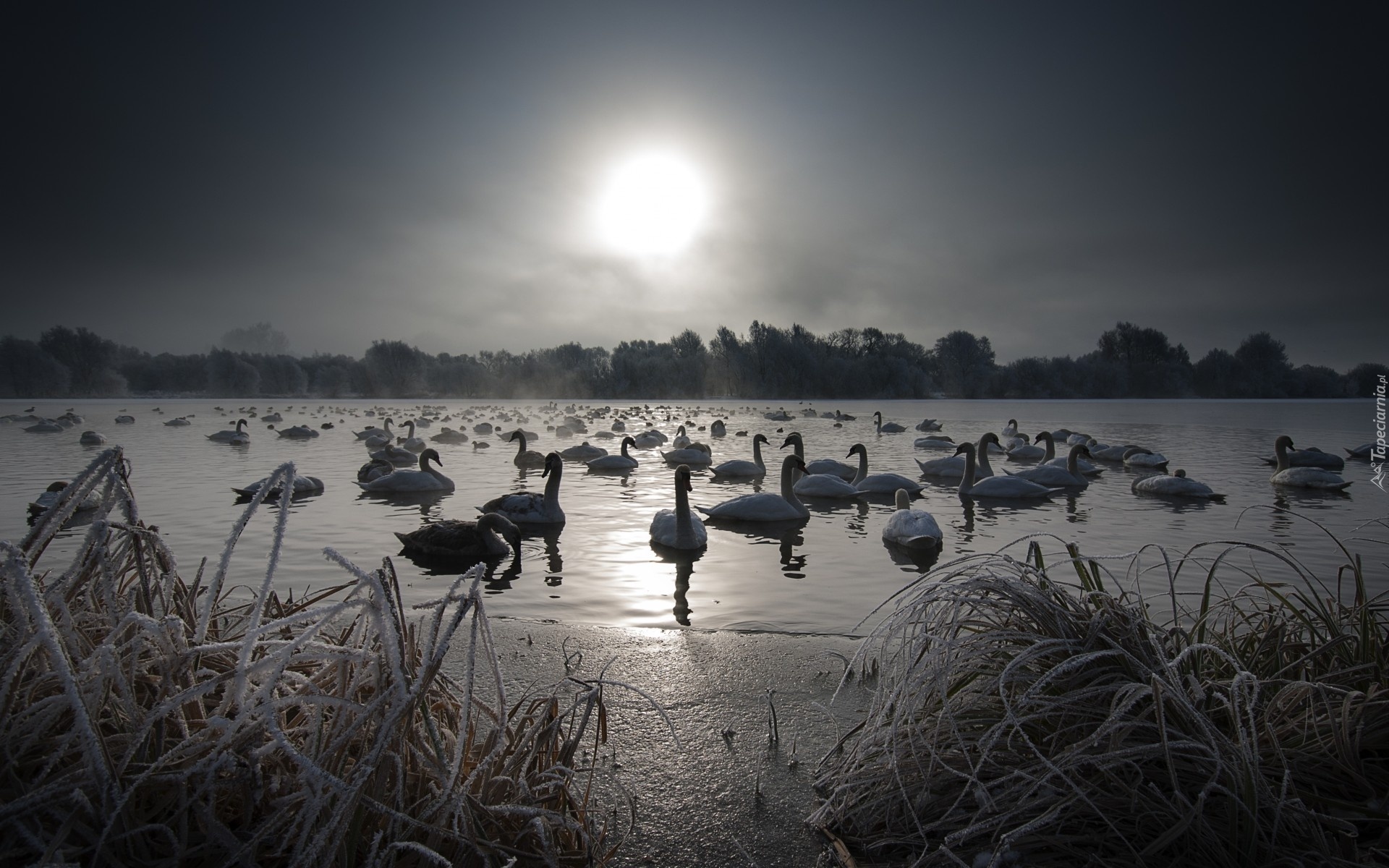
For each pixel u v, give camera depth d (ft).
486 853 11.61
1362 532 45.75
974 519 52.65
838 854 13.67
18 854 9.82
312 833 10.71
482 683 21.17
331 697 11.14
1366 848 12.55
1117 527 48.67
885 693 16.22
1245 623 20.20
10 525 46.29
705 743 18.10
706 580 35.06
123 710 11.98
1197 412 244.22
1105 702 14.35
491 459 99.55
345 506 56.75
